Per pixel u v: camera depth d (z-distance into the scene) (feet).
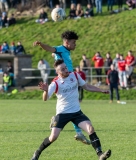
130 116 176.24
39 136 121.49
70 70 92.68
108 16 399.44
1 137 119.65
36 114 188.55
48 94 81.15
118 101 250.16
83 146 105.29
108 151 77.46
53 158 90.68
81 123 80.94
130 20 386.73
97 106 229.04
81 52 356.18
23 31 397.39
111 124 147.84
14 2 438.81
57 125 81.41
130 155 93.15
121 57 291.17
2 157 92.07
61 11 111.55
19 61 323.57
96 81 316.40
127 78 296.51
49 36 383.86
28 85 322.55
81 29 385.91
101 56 329.52
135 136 119.65
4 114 188.85
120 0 409.90
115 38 366.43
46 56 359.25
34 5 434.71
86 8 414.00
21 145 106.93
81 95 254.88
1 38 392.68
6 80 309.63
